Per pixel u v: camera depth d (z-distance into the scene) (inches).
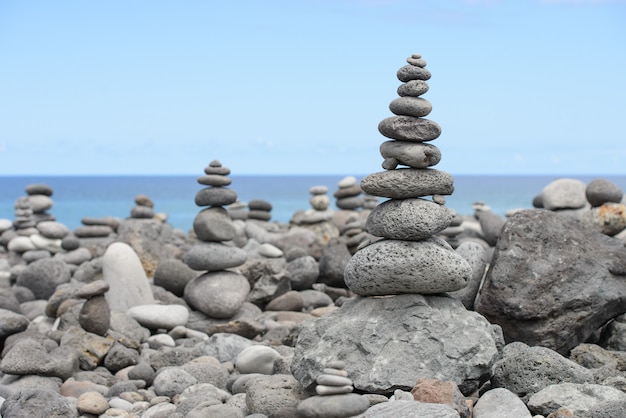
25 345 140.5
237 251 175.8
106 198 1154.7
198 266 174.9
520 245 141.4
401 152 124.8
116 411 125.9
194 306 173.2
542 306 137.3
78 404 126.0
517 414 114.0
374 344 120.1
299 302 183.8
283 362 131.8
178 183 1796.3
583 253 142.8
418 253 123.0
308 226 272.8
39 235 258.1
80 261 235.3
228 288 172.9
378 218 125.3
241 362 138.5
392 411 107.7
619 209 195.5
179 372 134.3
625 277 143.3
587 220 197.8
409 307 122.6
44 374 138.9
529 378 121.6
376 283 123.6
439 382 114.9
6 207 1045.2
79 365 145.6
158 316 163.6
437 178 125.1
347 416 108.3
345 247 201.5
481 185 1635.1
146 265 219.6
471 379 119.2
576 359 136.4
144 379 140.4
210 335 163.6
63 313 167.3
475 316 123.2
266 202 308.8
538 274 138.9
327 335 121.9
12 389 130.5
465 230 268.5
